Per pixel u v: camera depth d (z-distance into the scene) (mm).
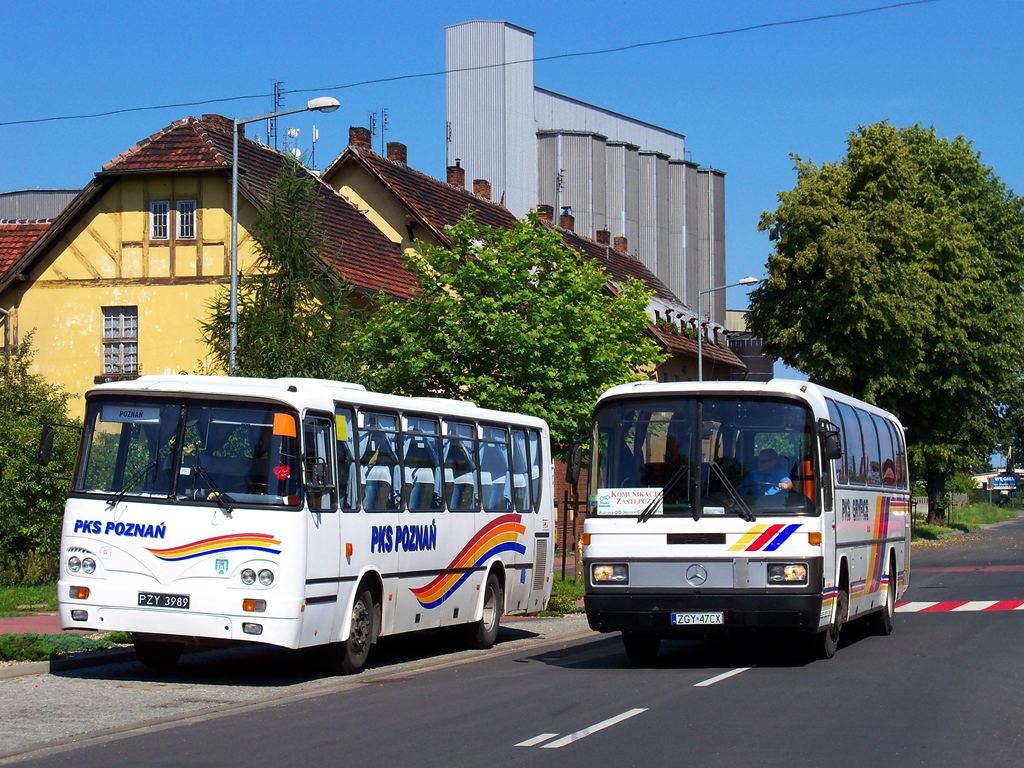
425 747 9797
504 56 74812
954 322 52094
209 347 27484
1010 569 35562
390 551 15922
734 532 14500
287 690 13656
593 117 83500
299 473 13867
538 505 21047
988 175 57875
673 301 70938
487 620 19000
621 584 14766
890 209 49156
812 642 15562
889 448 20750
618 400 15289
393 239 45531
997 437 63875
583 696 12656
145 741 10328
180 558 13680
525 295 26297
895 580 20516
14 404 25672
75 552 13938
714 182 90938
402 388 26453
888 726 10461
